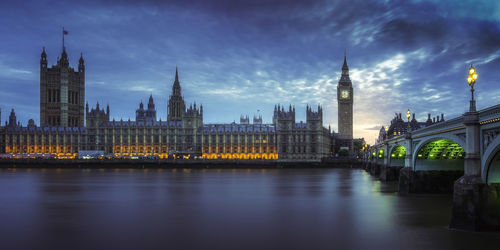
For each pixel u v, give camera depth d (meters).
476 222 42.88
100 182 115.50
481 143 42.69
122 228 49.41
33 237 44.94
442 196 74.38
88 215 58.44
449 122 52.69
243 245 41.53
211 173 164.62
